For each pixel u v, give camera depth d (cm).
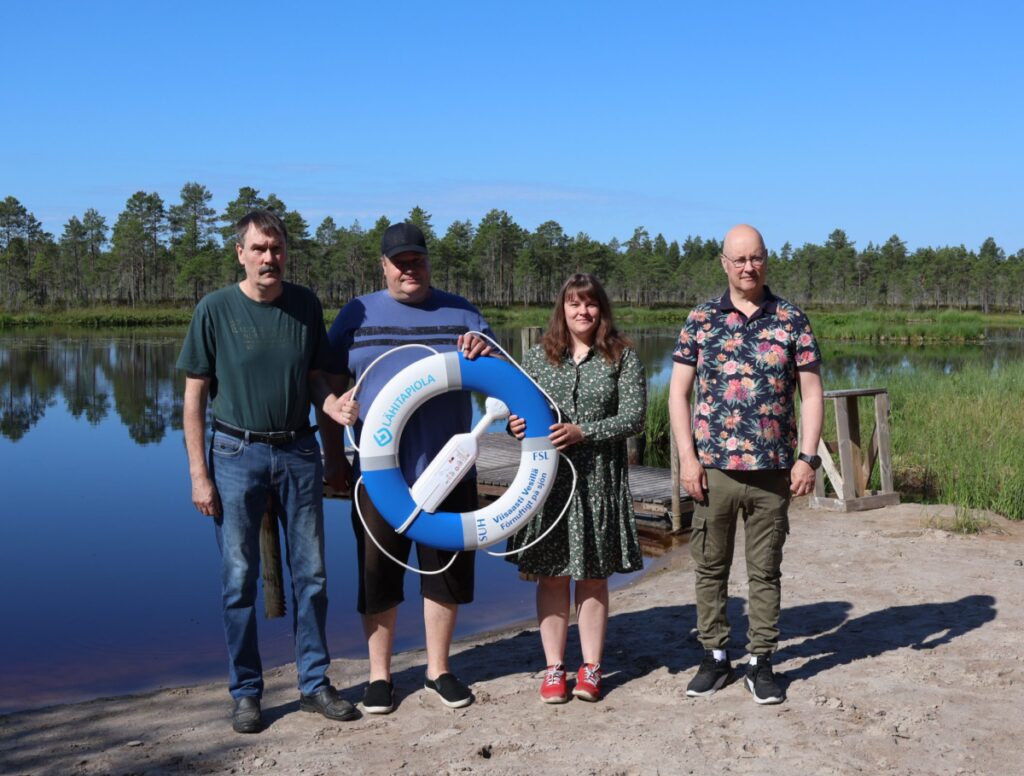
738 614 450
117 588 618
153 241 10781
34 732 336
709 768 282
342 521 823
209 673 452
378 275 10581
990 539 596
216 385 326
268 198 10081
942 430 1018
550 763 288
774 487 330
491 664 396
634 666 382
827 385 1539
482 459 1007
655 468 968
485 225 11888
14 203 10800
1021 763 283
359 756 297
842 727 310
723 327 332
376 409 327
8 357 3281
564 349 342
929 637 404
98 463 1165
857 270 13150
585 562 329
